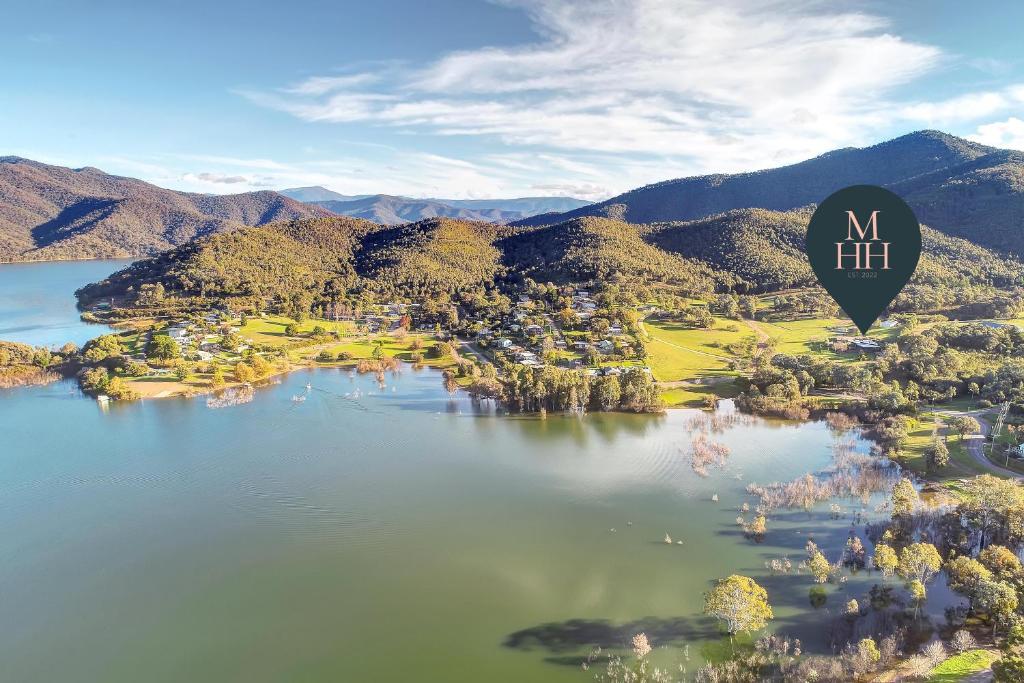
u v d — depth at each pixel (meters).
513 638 75.19
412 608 81.62
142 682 69.06
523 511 109.06
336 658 72.19
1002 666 58.84
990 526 91.81
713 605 73.62
